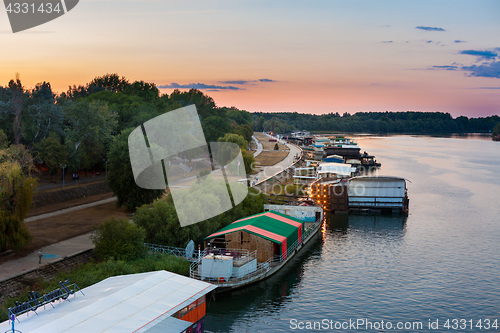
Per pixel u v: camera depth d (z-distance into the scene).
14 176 71.12
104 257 67.81
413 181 182.38
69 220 89.88
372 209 126.56
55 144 118.00
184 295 47.50
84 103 133.00
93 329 39.22
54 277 62.12
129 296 45.66
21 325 39.62
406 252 89.44
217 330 57.97
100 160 138.50
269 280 74.31
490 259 85.25
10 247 68.19
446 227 109.38
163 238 77.81
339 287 71.75
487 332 57.84
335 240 98.25
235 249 77.19
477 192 158.12
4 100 135.12
